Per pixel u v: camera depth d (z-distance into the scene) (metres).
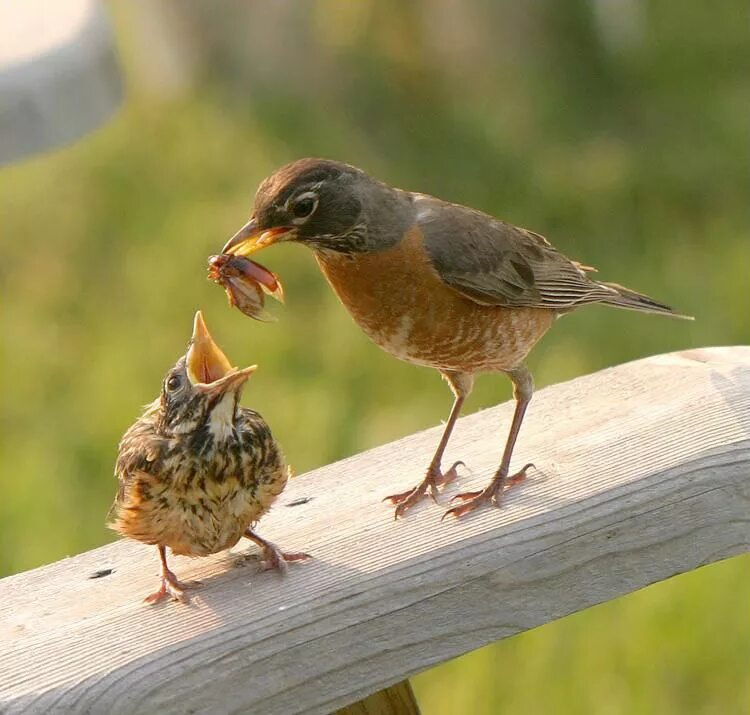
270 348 15.56
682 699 11.07
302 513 7.77
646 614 11.44
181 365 7.46
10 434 14.77
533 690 10.87
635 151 19.36
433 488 7.95
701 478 7.39
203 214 17.95
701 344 15.72
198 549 7.27
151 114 20.05
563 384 9.00
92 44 9.60
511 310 9.52
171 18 20.50
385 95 20.05
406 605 6.91
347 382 15.04
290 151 19.19
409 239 9.05
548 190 18.50
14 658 6.52
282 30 20.28
